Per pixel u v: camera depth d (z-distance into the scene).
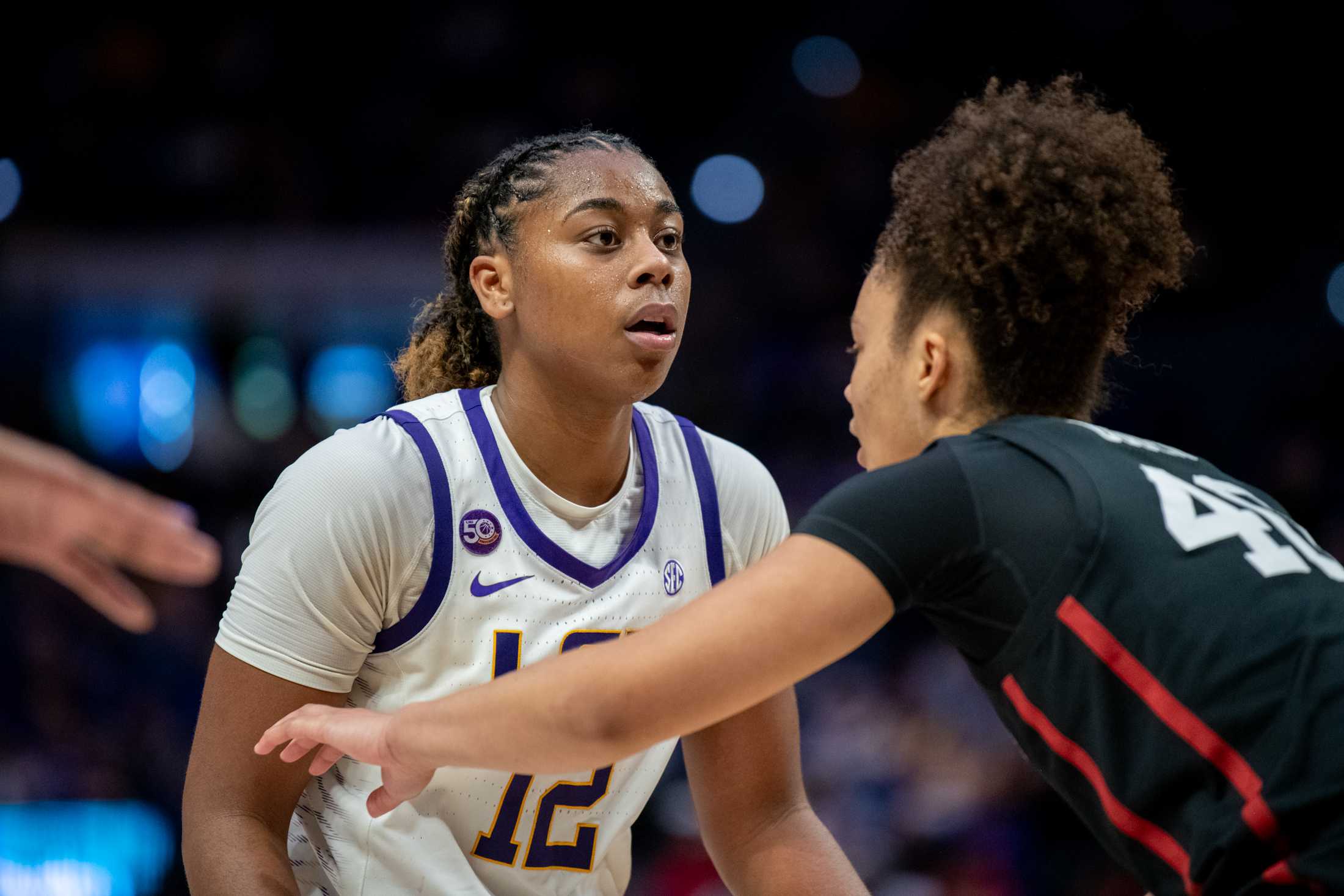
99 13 25.64
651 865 15.77
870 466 4.92
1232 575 3.95
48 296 22.38
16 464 3.98
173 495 22.12
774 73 27.30
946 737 16.56
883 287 4.78
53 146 24.31
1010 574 4.04
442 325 5.95
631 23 27.28
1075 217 4.38
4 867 15.95
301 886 5.54
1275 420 22.72
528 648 5.26
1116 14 25.62
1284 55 24.62
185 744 17.41
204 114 25.30
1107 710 3.94
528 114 26.33
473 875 5.30
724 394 24.59
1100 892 14.23
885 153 26.61
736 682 3.97
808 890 5.69
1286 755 3.70
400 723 4.36
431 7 26.59
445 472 5.24
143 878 16.38
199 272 22.56
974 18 26.56
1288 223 24.36
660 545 5.59
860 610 4.00
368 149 25.03
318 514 5.05
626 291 5.11
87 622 17.92
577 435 5.36
